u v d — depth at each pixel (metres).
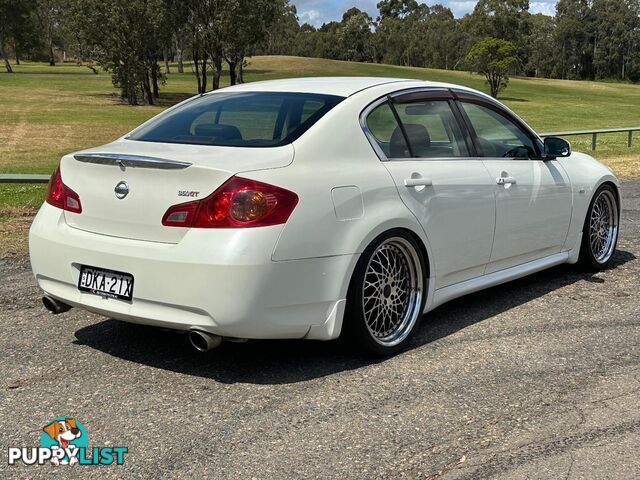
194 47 59.31
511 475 2.69
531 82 111.56
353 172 3.72
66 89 66.69
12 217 8.02
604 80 146.38
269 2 59.22
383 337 3.96
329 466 2.76
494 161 4.71
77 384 3.54
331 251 3.52
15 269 5.76
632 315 4.74
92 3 50.81
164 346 4.10
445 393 3.46
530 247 5.03
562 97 83.44
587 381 3.61
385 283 3.92
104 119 38.81
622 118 51.56
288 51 164.12
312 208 3.44
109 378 3.62
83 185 3.71
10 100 52.38
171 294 3.32
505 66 75.69
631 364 3.85
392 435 3.02
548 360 3.90
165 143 3.89
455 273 4.39
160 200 3.40
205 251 3.24
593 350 4.06
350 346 3.87
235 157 3.49
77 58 56.19
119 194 3.53
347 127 3.85
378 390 3.49
